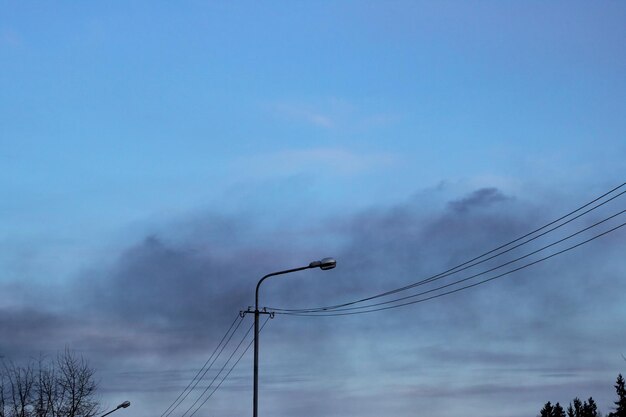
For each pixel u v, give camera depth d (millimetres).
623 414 123875
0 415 57469
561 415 160375
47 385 59688
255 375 42688
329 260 42469
